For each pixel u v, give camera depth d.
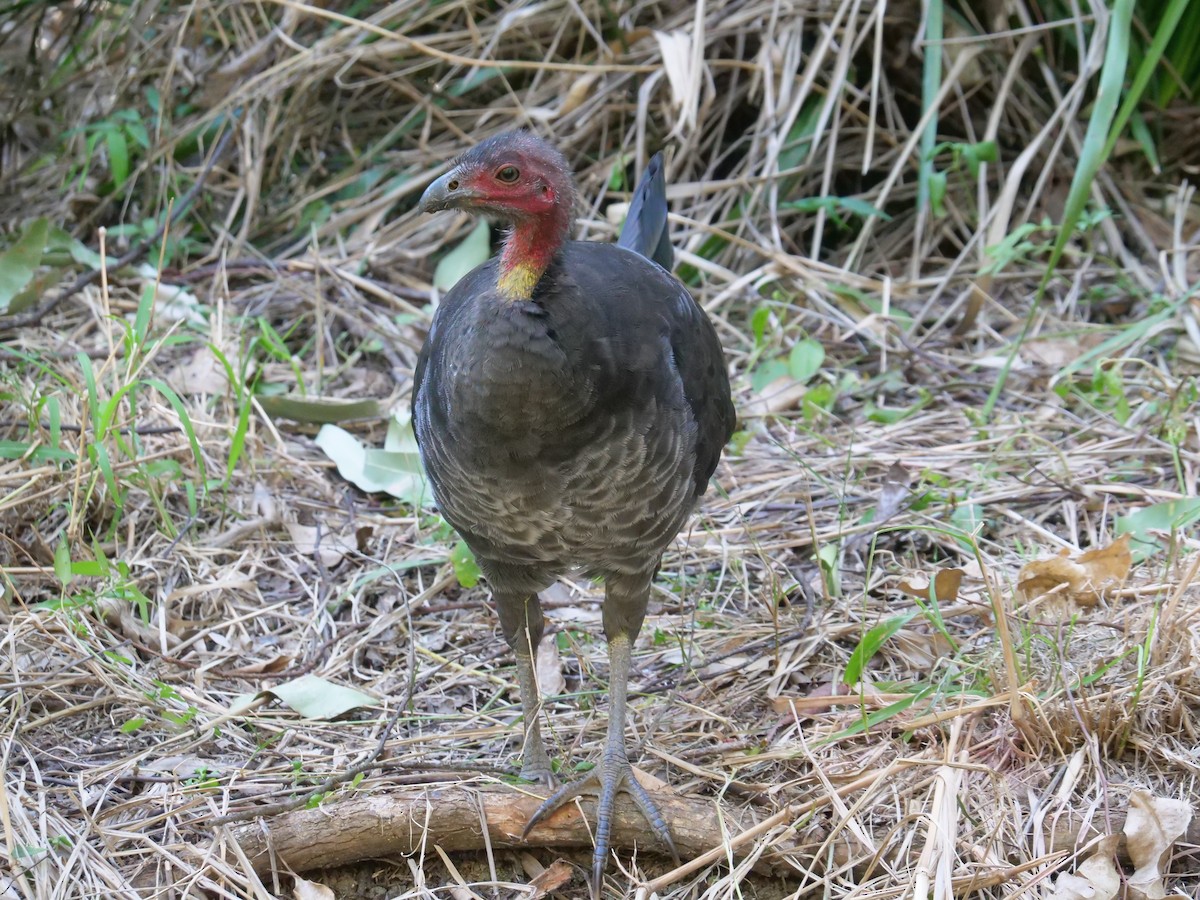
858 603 9.13
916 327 12.64
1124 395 11.14
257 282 13.24
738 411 11.45
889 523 9.75
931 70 13.05
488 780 7.52
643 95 13.23
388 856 7.12
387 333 12.31
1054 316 12.74
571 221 6.75
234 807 7.24
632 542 7.34
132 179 13.82
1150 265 13.30
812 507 10.22
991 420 11.25
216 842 6.79
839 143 14.16
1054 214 13.86
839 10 13.29
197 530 9.91
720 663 8.69
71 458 9.28
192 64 14.39
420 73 14.55
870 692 8.03
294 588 9.53
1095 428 10.93
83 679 8.16
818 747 7.58
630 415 6.82
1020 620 8.28
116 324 12.02
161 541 9.70
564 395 6.59
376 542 9.95
